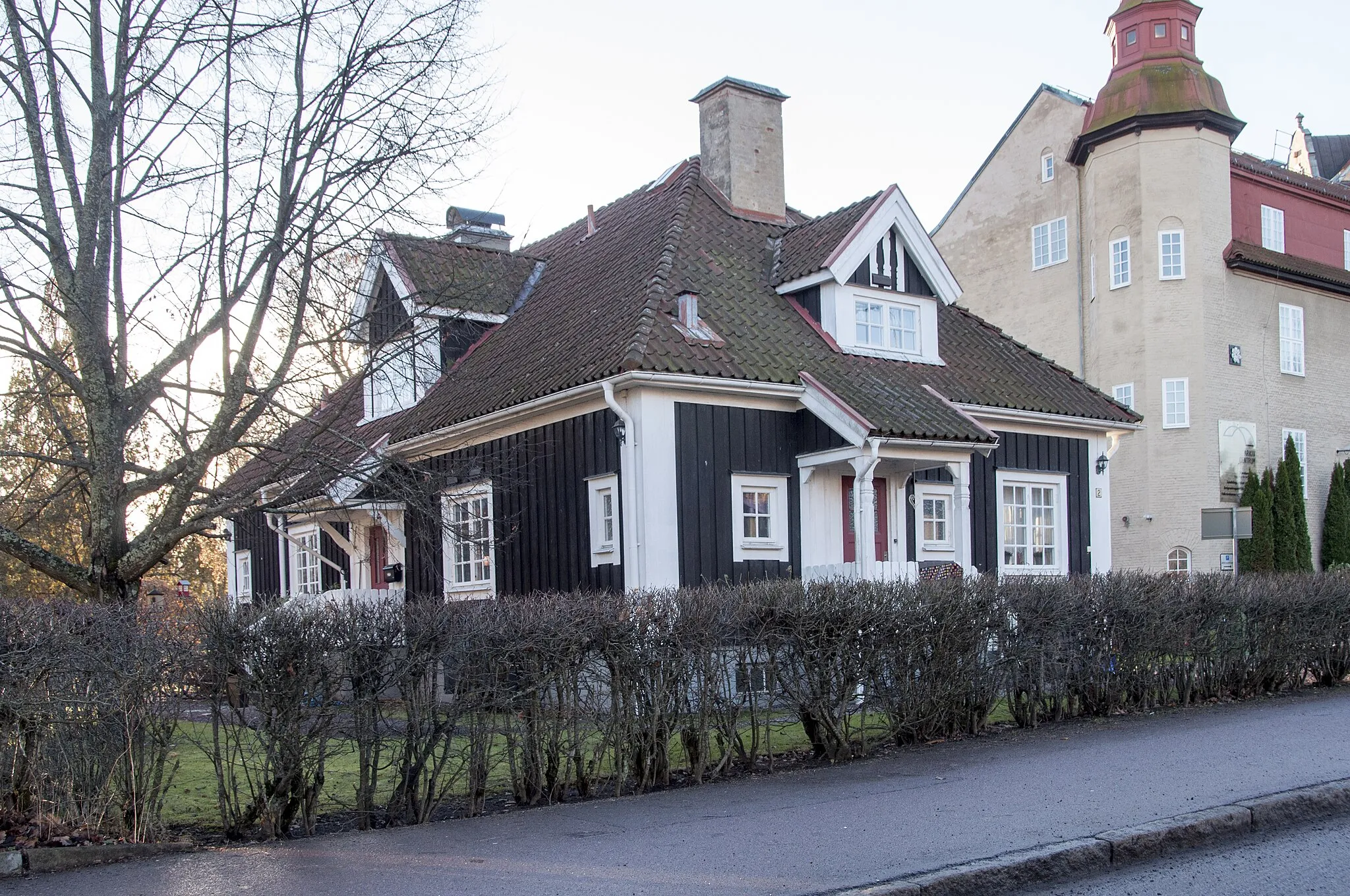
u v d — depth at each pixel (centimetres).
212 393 1045
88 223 1009
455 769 796
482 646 795
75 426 1213
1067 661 1154
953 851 661
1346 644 1419
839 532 1484
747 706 928
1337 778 835
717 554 1359
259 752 736
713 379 1342
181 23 1037
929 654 1036
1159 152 2798
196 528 1036
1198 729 1085
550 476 1475
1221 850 710
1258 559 2736
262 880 626
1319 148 4681
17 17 980
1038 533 1758
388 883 617
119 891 608
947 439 1388
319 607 772
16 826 675
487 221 2338
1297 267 2989
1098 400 1864
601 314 1535
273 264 1053
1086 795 802
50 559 1005
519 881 619
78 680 681
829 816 758
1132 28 2898
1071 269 3017
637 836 715
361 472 1106
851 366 1540
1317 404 3088
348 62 1084
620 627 848
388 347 1225
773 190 1948
